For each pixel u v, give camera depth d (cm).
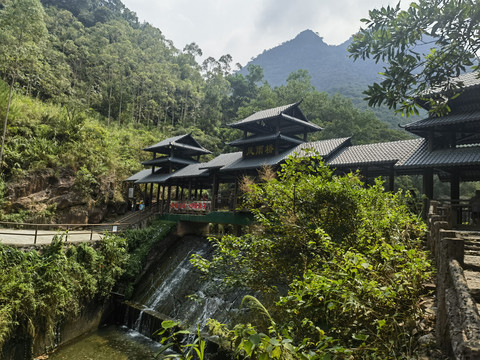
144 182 2805
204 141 5147
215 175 2239
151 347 1331
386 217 705
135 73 5669
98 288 1568
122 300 1720
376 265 479
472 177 1772
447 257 328
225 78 8294
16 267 1212
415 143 1547
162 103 5975
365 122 4306
